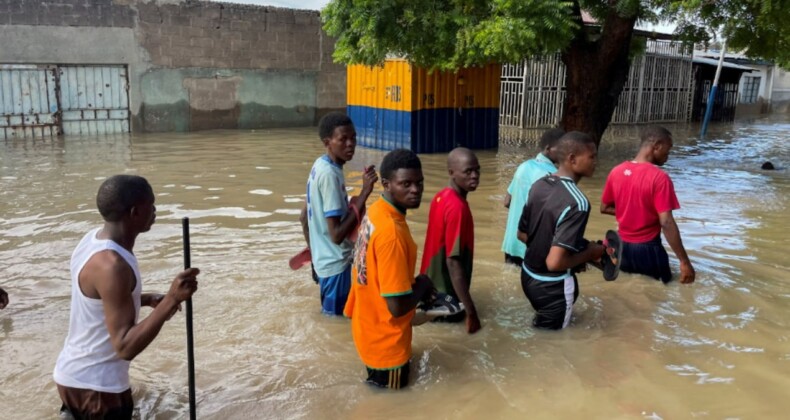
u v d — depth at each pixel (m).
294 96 18.56
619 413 3.44
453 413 3.43
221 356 4.05
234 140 15.08
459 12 10.63
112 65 15.91
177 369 3.88
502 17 9.79
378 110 13.92
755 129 20.77
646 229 5.46
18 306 4.82
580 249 4.28
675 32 12.19
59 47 15.07
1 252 6.11
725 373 3.88
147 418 3.36
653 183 5.27
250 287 5.22
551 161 5.59
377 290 3.53
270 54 17.94
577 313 4.79
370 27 10.62
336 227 4.42
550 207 4.27
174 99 16.73
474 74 13.66
